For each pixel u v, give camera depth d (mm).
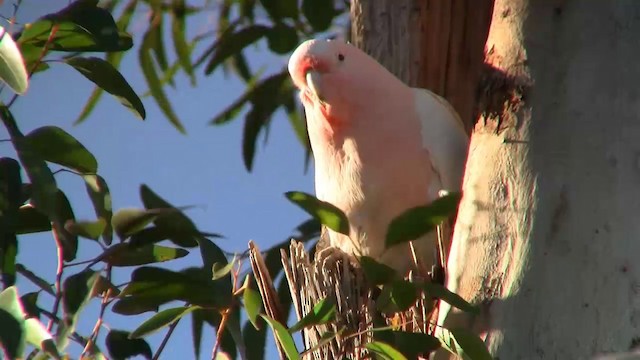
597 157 4047
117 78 5391
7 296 4512
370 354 4336
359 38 5957
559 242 3965
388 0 5945
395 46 5895
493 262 4074
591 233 3943
